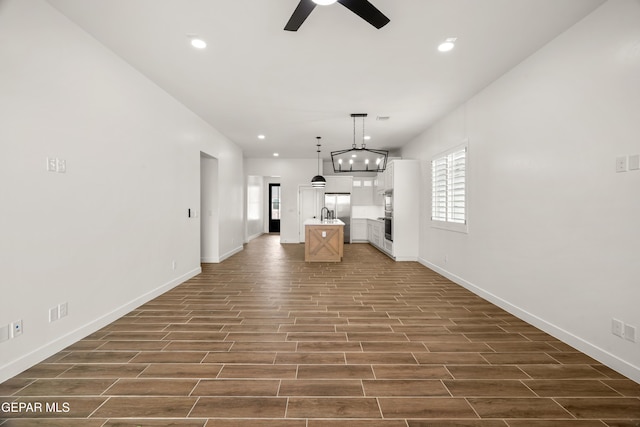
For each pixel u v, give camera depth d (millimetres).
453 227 4535
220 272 5195
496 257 3479
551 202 2650
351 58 3031
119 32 2578
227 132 6027
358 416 1608
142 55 2977
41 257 2150
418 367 2105
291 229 9422
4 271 1901
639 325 1922
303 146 7426
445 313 3201
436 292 3996
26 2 2035
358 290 4090
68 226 2389
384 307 3389
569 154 2459
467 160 4129
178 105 4258
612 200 2098
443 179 4984
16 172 1977
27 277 2051
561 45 2547
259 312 3209
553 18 2350
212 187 6066
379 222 8008
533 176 2875
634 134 1954
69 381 1899
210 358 2213
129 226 3180
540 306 2785
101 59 2754
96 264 2701
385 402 1726
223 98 4133
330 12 2318
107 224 2842
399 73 3346
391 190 6578
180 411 1634
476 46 2781
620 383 1914
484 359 2223
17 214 1981
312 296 3805
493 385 1895
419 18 2385
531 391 1832
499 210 3420
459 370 2070
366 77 3455
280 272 5219
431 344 2467
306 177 9398
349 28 2527
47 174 2199
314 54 2959
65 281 2363
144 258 3473
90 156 2621
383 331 2725
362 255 7102
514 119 3156
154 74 3398
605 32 2146
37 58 2117
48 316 2211
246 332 2689
